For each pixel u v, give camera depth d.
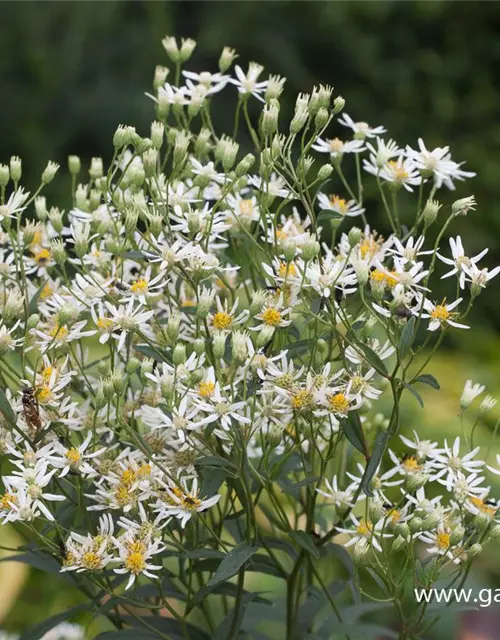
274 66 2.35
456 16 2.33
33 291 0.85
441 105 2.24
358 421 0.81
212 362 0.82
